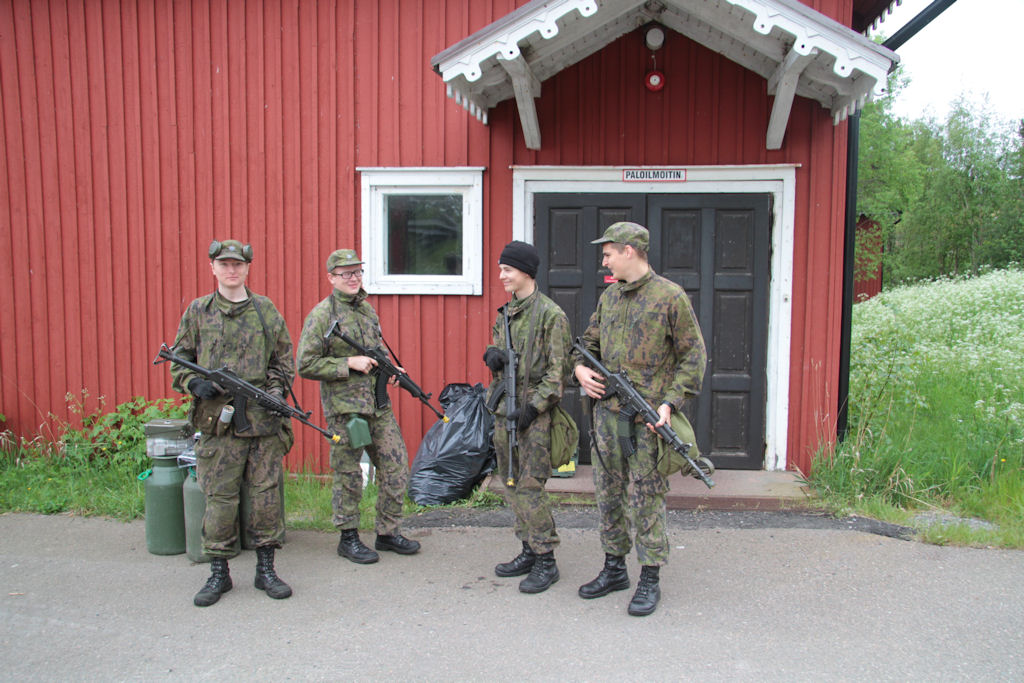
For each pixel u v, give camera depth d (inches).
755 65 206.8
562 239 220.8
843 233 212.1
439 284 225.0
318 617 137.9
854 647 124.1
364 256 226.8
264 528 146.5
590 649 124.7
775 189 212.8
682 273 218.2
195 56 229.9
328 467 231.5
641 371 134.2
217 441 140.8
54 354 242.7
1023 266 822.5
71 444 236.2
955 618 134.3
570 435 145.6
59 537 183.6
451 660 121.7
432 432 208.8
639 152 216.2
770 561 161.3
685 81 213.6
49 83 235.6
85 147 236.1
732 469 219.9
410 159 224.4
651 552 134.8
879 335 294.7
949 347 371.6
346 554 165.2
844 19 207.6
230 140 230.7
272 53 227.1
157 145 233.5
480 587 150.7
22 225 240.4
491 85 201.5
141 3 230.1
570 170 217.8
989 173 917.8
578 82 216.2
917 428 247.9
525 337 144.1
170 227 235.1
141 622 136.7
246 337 143.0
